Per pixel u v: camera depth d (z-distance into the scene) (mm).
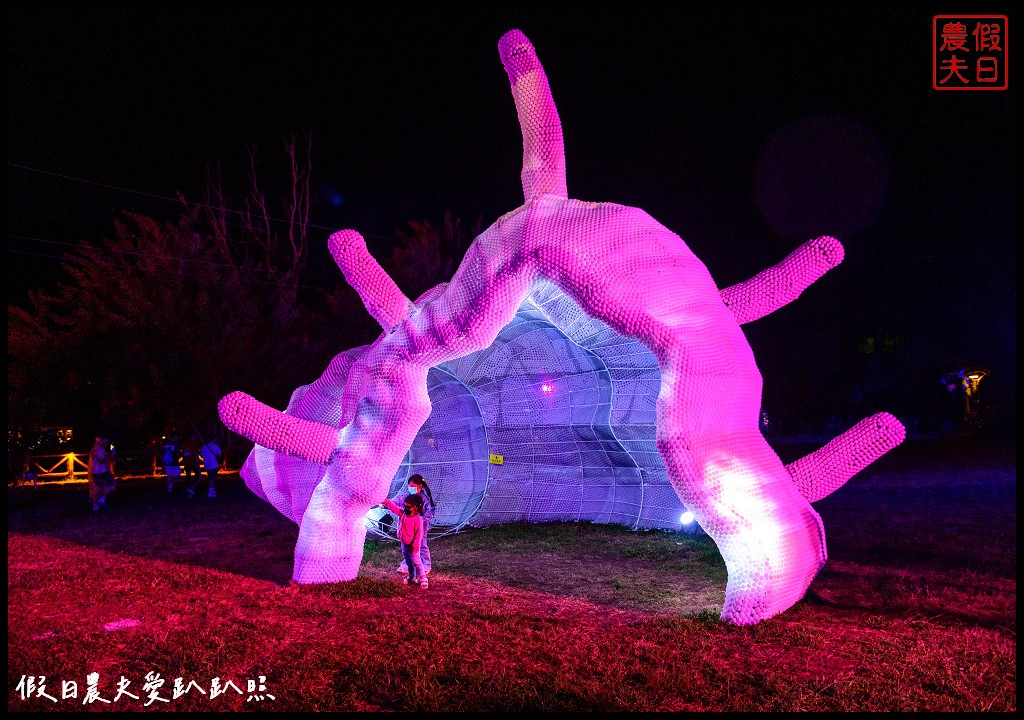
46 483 24766
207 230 29312
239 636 6613
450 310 7980
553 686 5242
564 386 11766
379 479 8312
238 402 8336
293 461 10406
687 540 11062
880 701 4883
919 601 7270
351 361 10406
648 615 7211
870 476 18953
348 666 5789
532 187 8367
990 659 5602
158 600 8008
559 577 8984
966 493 14875
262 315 27453
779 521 6840
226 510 16109
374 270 8883
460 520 13203
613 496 12938
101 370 25047
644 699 5012
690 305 7211
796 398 38375
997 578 8148
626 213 7664
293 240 30562
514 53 8617
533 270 7543
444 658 5914
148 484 23156
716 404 6910
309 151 30844
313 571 8508
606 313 7199
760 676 5402
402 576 9336
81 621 7242
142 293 24672
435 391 12250
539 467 13258
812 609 7133
